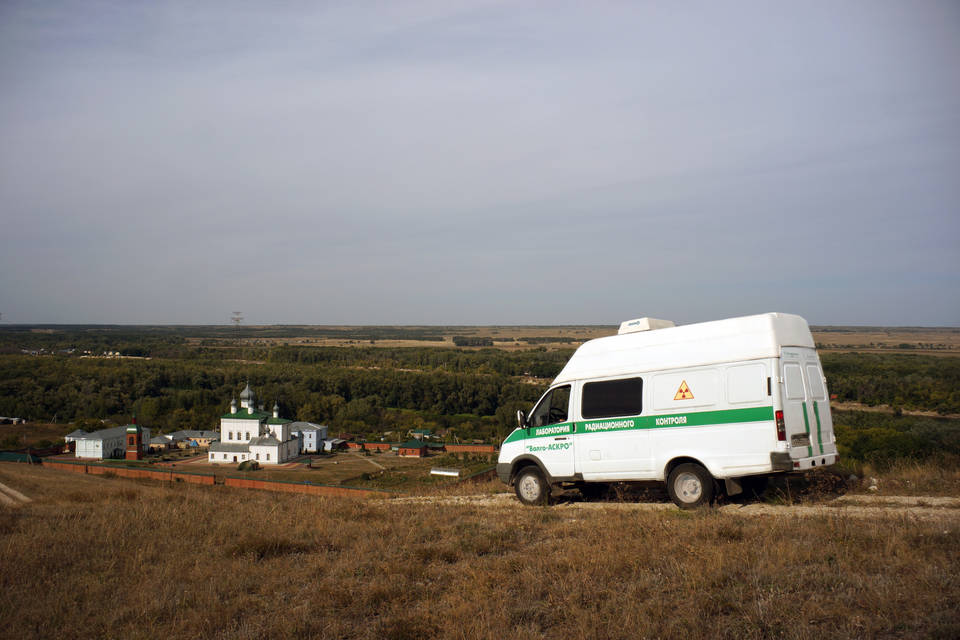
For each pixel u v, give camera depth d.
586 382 11.69
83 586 7.59
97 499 17.02
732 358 10.05
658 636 5.39
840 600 5.69
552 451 11.99
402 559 8.16
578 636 5.51
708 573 6.53
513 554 8.19
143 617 6.60
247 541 9.27
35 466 63.84
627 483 12.33
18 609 6.86
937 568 6.18
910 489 11.37
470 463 64.00
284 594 7.21
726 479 10.06
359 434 95.62
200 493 18.98
